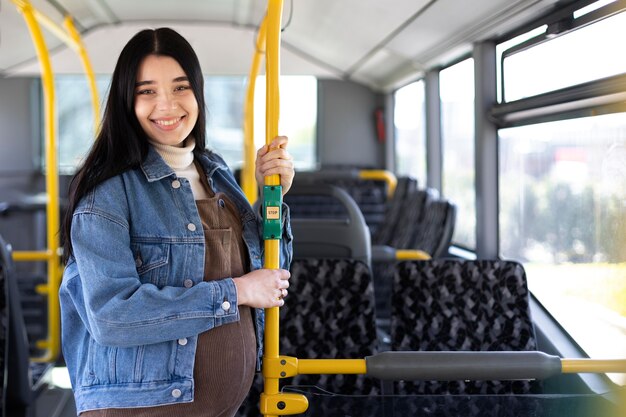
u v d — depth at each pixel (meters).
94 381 1.34
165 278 1.33
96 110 4.84
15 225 6.30
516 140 3.20
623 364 1.54
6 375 2.64
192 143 1.48
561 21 2.61
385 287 4.46
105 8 5.37
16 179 6.61
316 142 7.07
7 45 5.31
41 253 4.27
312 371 1.53
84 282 1.26
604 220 2.41
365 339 2.31
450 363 1.54
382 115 6.92
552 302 2.84
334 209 6.13
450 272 2.31
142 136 1.40
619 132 2.29
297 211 6.10
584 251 2.56
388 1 3.80
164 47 1.38
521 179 3.15
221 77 6.84
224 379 1.38
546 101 2.67
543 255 2.93
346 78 6.95
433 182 4.86
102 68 6.49
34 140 6.69
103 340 1.25
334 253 2.69
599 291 2.45
